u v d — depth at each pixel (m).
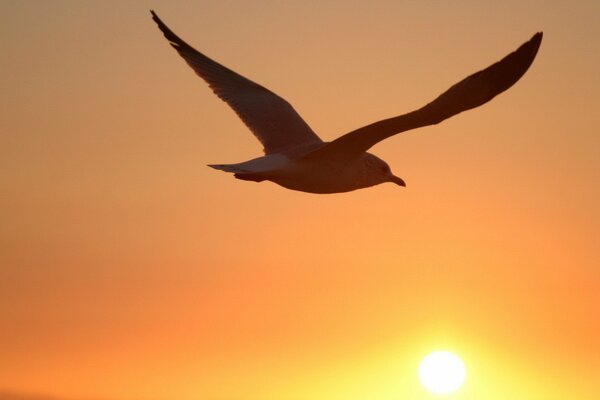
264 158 11.23
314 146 11.70
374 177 11.75
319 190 11.48
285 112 12.81
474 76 9.34
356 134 10.33
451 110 9.59
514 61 9.34
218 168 10.82
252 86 13.12
